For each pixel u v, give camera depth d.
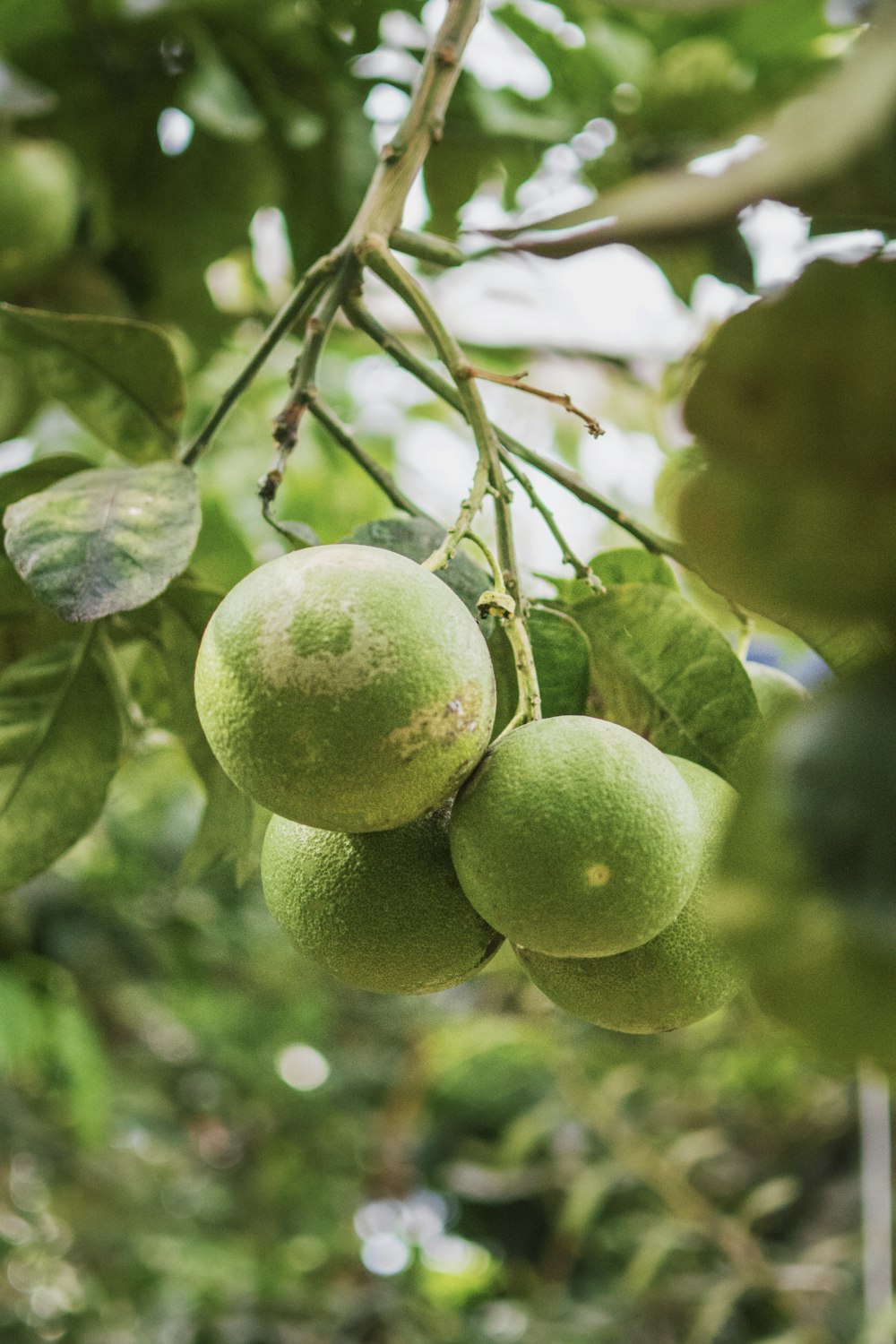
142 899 2.12
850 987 0.56
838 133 0.55
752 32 1.21
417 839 0.77
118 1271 2.22
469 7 0.86
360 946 0.77
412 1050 2.70
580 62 1.27
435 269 1.29
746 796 0.56
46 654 0.92
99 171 1.24
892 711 0.55
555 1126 2.08
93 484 0.83
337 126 1.21
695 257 1.05
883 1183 1.42
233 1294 2.20
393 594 0.72
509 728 0.78
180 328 1.33
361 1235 2.56
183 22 1.15
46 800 0.93
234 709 0.72
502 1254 2.59
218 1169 2.79
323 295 0.90
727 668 0.82
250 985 2.71
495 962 0.95
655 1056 2.08
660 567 0.88
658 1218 2.00
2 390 1.23
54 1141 2.20
